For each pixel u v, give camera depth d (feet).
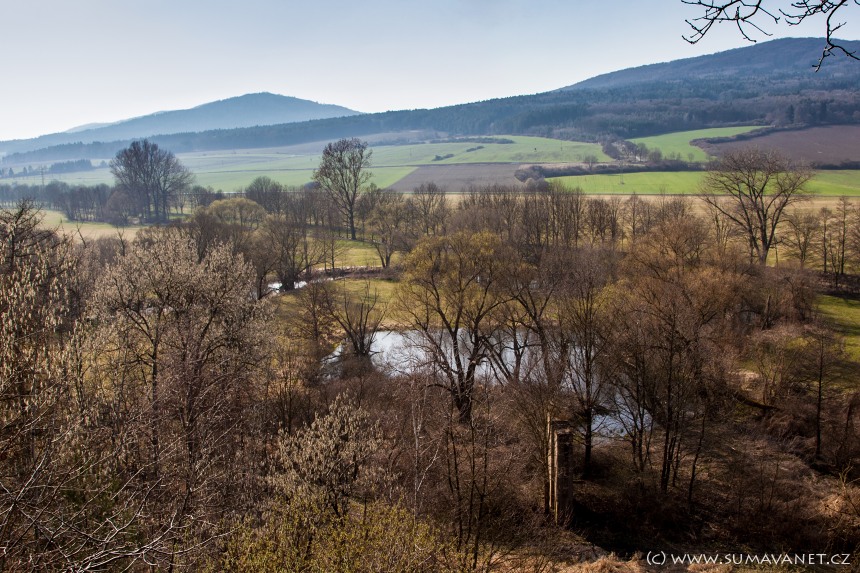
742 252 227.61
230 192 567.18
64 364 63.31
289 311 207.31
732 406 137.18
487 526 92.38
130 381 90.12
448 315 159.94
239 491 73.51
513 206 286.25
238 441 89.20
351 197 386.73
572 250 202.59
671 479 116.37
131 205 408.26
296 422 123.65
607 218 277.03
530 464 117.80
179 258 114.42
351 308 202.49
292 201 366.02
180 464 70.13
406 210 324.60
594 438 135.44
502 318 153.69
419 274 146.82
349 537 54.24
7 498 45.91
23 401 56.18
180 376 86.43
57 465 52.90
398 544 54.44
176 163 448.24
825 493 108.17
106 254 214.07
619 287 149.89
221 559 54.90
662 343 117.29
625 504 108.88
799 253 242.37
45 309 65.46
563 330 132.36
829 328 175.42
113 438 70.18
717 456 123.85
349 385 142.92
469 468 99.55
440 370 141.79
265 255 221.25
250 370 111.86
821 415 131.54
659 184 405.39
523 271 151.43
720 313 157.69
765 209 246.68
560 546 97.45
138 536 57.98
